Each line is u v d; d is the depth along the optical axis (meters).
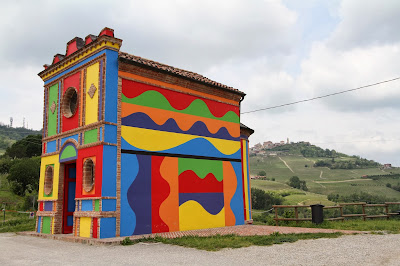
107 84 12.10
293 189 107.62
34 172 38.84
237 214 16.05
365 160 189.25
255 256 7.75
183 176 14.07
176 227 13.37
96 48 12.67
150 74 13.50
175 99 14.37
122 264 7.10
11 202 35.00
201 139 15.15
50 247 10.02
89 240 10.55
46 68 15.41
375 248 8.37
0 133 140.62
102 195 11.34
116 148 12.01
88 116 12.64
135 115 12.81
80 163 12.53
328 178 143.38
